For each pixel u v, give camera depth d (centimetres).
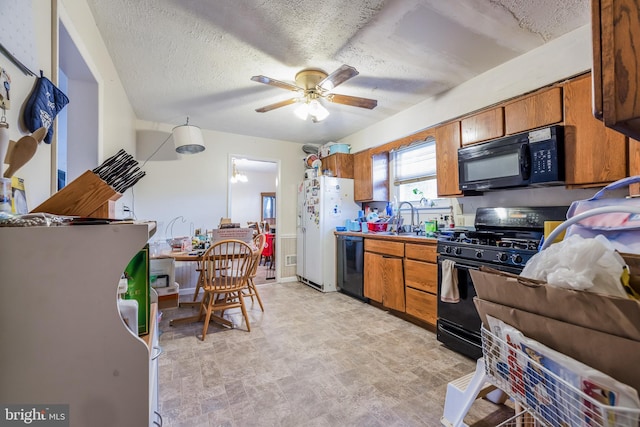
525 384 63
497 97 227
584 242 57
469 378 140
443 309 218
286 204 452
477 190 239
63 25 123
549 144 184
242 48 202
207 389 164
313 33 186
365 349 213
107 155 207
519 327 65
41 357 54
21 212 81
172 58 214
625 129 46
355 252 343
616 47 42
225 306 251
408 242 268
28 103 90
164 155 365
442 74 240
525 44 198
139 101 296
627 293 55
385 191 385
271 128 388
